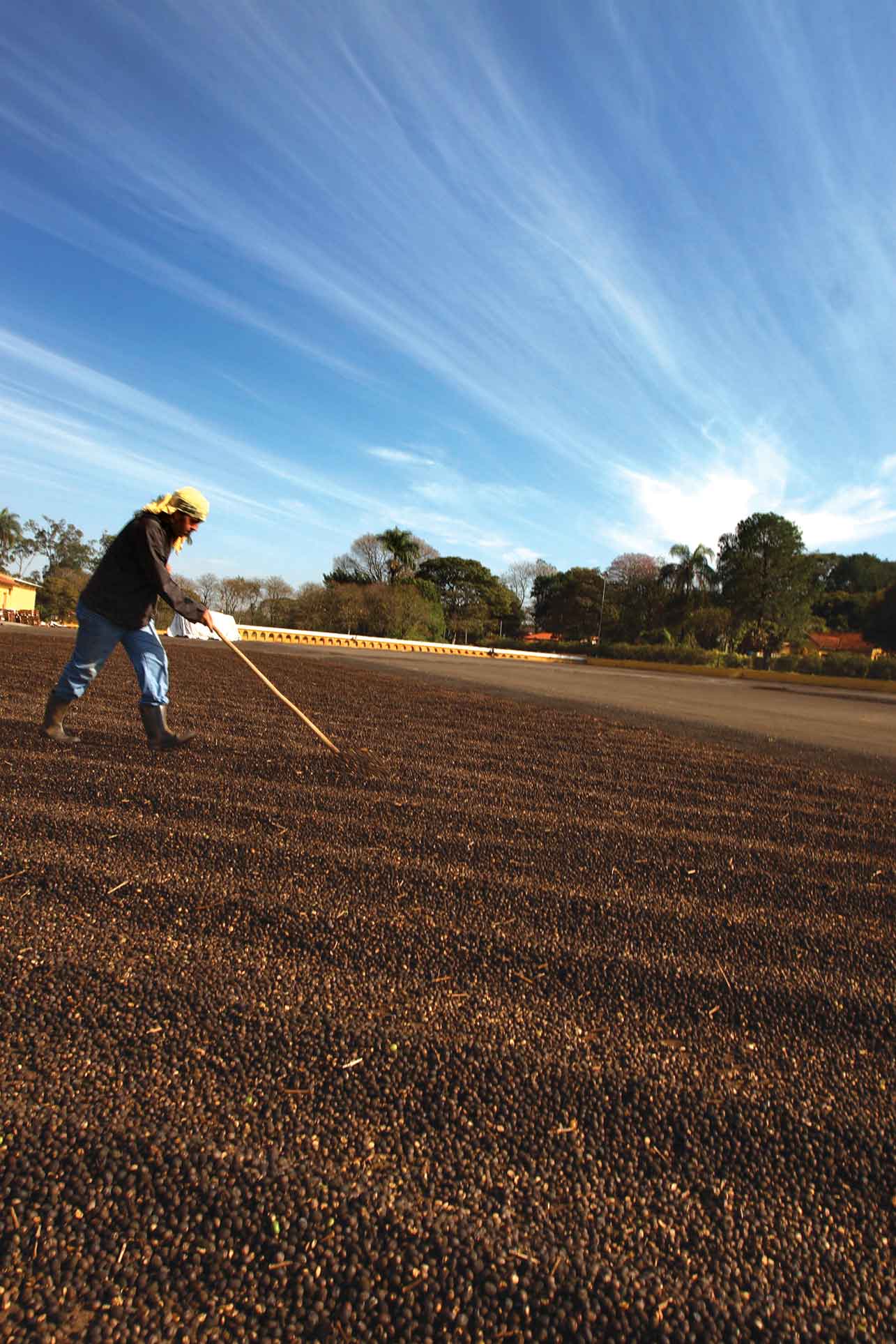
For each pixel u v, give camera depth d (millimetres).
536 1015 1506
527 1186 1070
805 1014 1574
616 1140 1172
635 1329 879
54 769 3238
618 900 2148
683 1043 1443
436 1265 939
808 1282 950
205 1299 878
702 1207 1055
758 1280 949
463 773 3775
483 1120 1195
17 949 1634
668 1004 1581
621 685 13477
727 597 45000
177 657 11602
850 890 2361
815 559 44344
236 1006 1463
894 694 21859
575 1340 862
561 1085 1291
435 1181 1068
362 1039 1384
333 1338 846
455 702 7434
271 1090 1229
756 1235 1015
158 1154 1077
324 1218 995
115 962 1603
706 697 11500
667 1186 1090
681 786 3844
